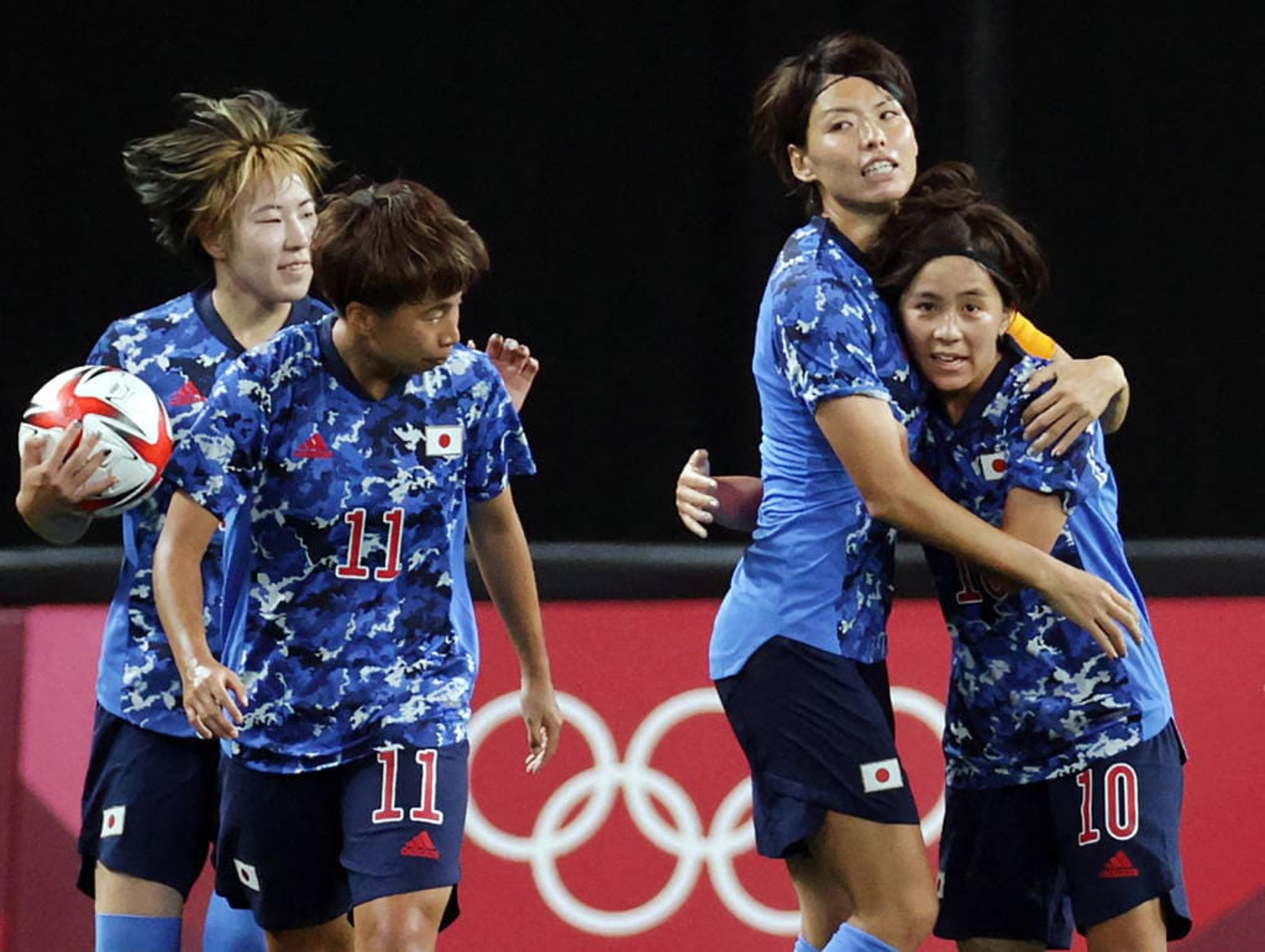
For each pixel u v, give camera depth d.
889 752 13.02
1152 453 22.64
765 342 13.35
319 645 12.87
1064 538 13.05
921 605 17.44
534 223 22.30
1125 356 22.59
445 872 12.76
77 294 21.89
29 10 21.48
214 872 16.66
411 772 12.81
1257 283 22.42
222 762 13.41
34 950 16.94
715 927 17.19
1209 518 22.62
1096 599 12.39
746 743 13.41
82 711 17.16
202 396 14.66
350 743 12.89
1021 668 13.03
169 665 14.41
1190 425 22.61
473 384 13.20
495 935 17.05
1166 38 22.22
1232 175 22.34
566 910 17.12
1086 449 12.73
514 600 13.98
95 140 21.73
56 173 21.72
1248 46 22.20
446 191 22.25
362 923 12.66
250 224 14.53
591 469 22.55
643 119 22.19
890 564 13.36
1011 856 13.36
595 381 22.47
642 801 17.27
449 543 13.16
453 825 12.86
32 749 17.08
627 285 22.36
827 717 13.01
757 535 13.52
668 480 22.53
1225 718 17.25
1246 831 17.16
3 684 17.12
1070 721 12.99
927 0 21.77
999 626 13.04
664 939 17.17
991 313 12.52
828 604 13.09
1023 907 13.45
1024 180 22.34
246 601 12.97
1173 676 17.28
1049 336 22.03
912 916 12.90
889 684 15.52
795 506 13.21
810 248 13.05
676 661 17.42
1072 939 14.02
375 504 12.86
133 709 14.43
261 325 14.90
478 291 22.31
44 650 17.20
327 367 12.83
